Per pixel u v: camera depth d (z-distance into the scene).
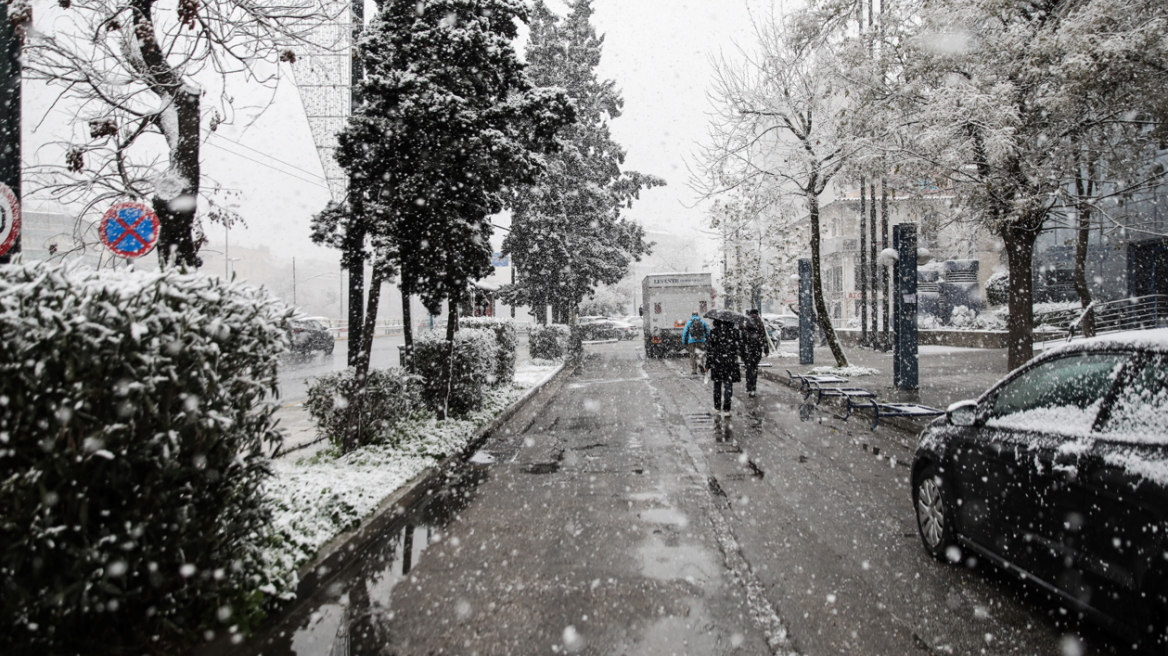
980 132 11.66
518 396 14.20
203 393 3.34
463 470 8.09
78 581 2.82
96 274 3.16
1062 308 24.30
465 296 9.19
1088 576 3.27
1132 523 3.01
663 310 29.59
